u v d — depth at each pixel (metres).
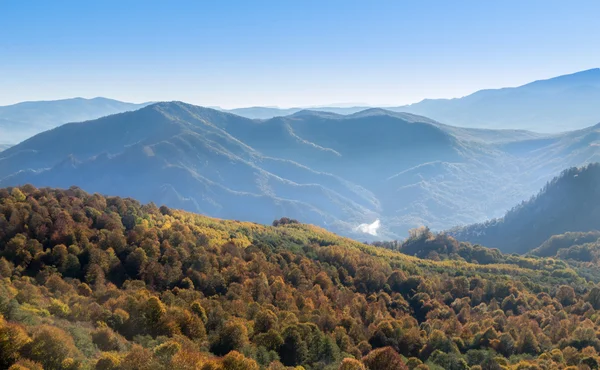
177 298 113.81
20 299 86.50
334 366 89.12
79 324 81.00
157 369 64.50
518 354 112.50
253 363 72.88
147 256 139.50
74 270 123.38
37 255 122.25
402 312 153.50
